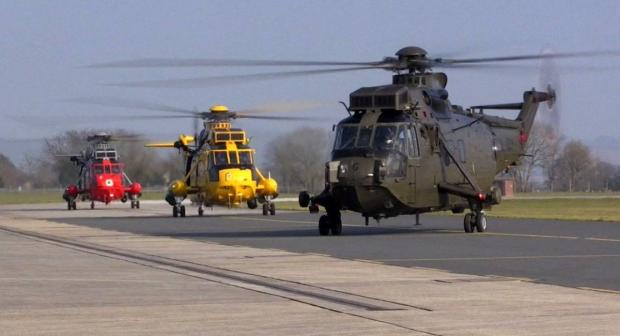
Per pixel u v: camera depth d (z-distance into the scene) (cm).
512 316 3041
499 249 5694
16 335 2777
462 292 3619
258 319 3025
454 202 7381
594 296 3491
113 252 5700
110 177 15375
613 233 7131
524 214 11031
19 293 3712
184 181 11338
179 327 2900
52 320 3044
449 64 7194
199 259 5116
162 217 11375
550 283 3922
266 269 4531
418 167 6931
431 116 7156
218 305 3338
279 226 8794
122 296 3603
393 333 2759
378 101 6912
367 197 6775
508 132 8225
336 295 3562
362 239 6694
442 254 5366
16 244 6494
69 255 5512
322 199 7081
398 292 3631
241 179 11006
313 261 4947
